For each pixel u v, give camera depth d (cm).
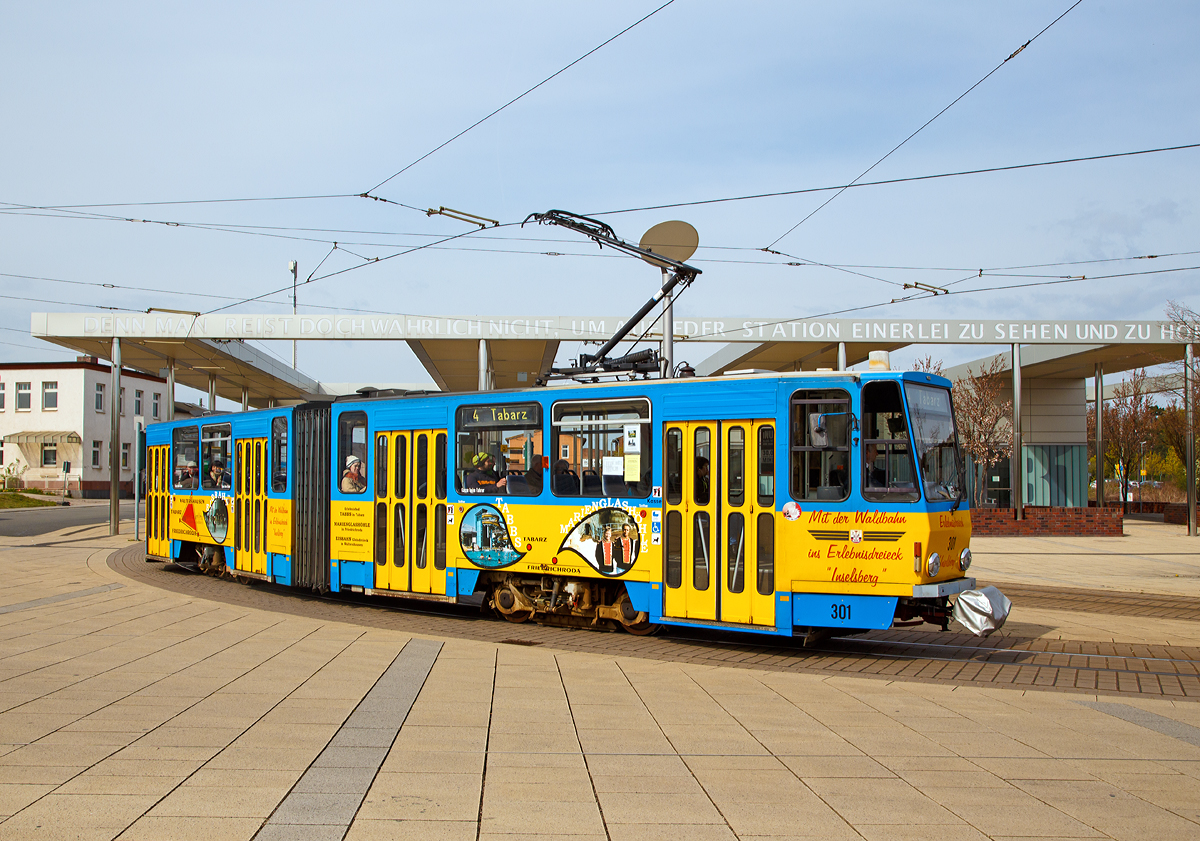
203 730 566
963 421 3206
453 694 683
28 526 2738
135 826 399
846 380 902
